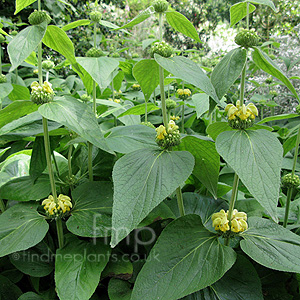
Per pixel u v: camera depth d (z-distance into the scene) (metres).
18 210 1.71
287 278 1.73
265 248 1.31
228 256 1.28
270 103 4.03
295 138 2.33
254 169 1.11
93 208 1.68
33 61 2.14
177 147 1.65
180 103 3.27
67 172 2.07
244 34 1.28
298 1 7.65
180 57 1.32
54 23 6.05
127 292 1.58
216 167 1.66
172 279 1.24
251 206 2.03
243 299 1.35
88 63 1.68
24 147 2.46
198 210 1.94
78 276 1.45
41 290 1.79
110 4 7.59
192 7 10.07
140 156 1.36
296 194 2.83
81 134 1.38
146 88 1.65
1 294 1.66
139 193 1.19
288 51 5.16
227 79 1.24
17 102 1.42
